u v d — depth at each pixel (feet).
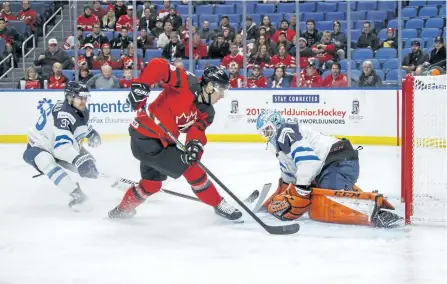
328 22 55.26
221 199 22.49
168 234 21.01
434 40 49.90
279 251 18.85
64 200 26.99
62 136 23.77
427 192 22.00
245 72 47.85
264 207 23.66
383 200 21.20
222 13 59.16
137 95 20.98
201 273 16.96
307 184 21.72
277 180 31.53
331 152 22.07
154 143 21.49
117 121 48.85
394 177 31.76
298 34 46.60
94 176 24.21
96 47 53.16
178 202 25.98
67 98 23.95
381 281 16.19
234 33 51.67
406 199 21.39
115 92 48.67
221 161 38.50
